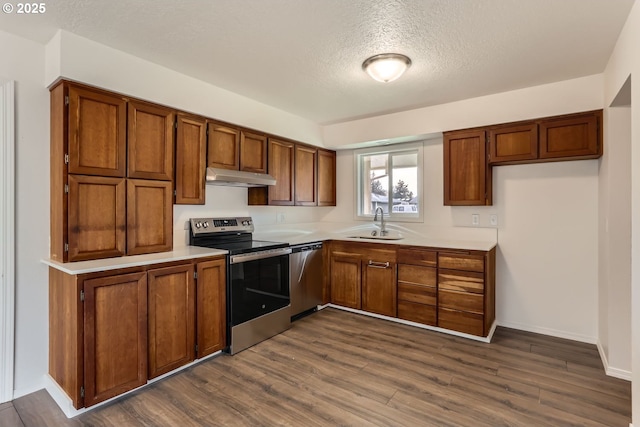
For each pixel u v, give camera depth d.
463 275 3.09
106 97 2.25
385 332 3.24
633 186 1.71
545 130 2.91
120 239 2.31
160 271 2.28
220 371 2.48
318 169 4.29
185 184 2.75
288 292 3.37
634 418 1.69
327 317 3.67
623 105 2.37
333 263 3.98
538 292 3.23
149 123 2.49
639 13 1.66
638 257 1.64
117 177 2.29
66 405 1.98
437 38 2.12
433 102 3.41
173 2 1.76
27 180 2.19
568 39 2.13
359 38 2.13
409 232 4.05
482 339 3.00
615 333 2.38
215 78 2.79
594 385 2.26
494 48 2.25
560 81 2.83
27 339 2.20
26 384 2.20
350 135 4.14
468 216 3.62
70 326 1.97
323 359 2.67
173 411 2.00
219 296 2.69
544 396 2.13
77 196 2.11
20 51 2.13
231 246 3.04
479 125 3.25
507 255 3.38
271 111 3.56
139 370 2.17
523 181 3.29
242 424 1.89
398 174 4.22
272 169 3.59
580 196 3.02
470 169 3.31
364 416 1.95
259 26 1.99
